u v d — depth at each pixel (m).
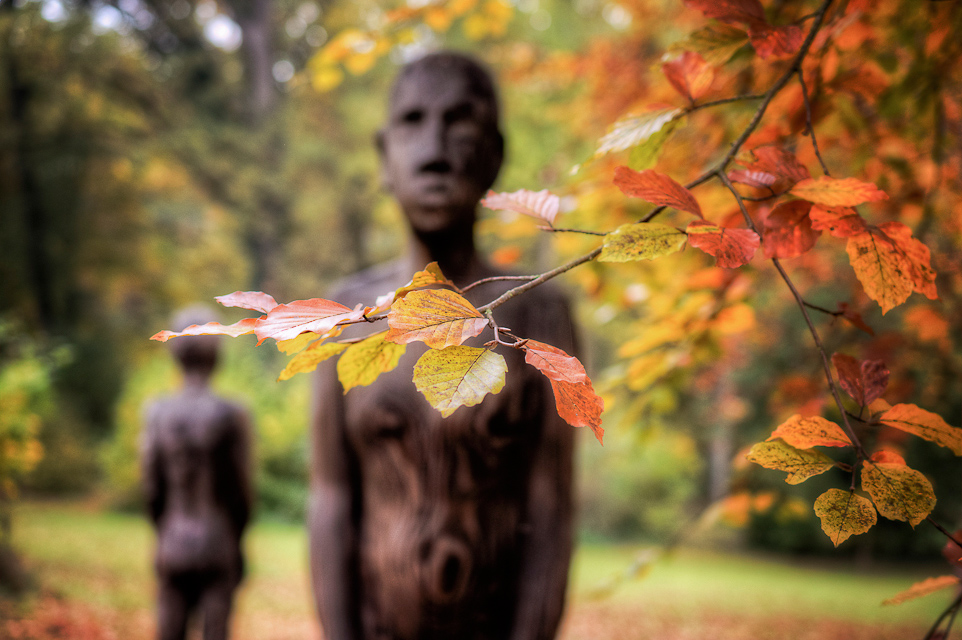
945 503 7.03
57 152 16.61
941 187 2.04
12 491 5.68
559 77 5.46
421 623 1.65
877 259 1.01
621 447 13.45
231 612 3.82
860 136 1.76
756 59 1.70
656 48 5.06
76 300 18.03
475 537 1.67
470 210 1.75
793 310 5.89
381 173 1.88
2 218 16.09
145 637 5.43
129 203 18.30
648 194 0.96
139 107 19.47
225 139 21.58
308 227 22.55
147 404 3.95
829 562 13.31
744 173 1.05
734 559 13.30
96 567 7.38
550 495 1.74
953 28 1.52
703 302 1.73
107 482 12.82
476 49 13.68
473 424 1.64
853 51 1.66
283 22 24.73
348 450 1.80
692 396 11.38
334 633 1.69
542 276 0.87
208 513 3.77
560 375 0.76
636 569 2.48
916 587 1.16
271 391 13.91
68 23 15.70
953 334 2.43
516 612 1.69
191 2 22.55
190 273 21.56
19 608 5.43
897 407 0.99
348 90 21.89
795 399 2.13
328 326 0.79
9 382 5.39
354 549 1.76
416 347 1.70
